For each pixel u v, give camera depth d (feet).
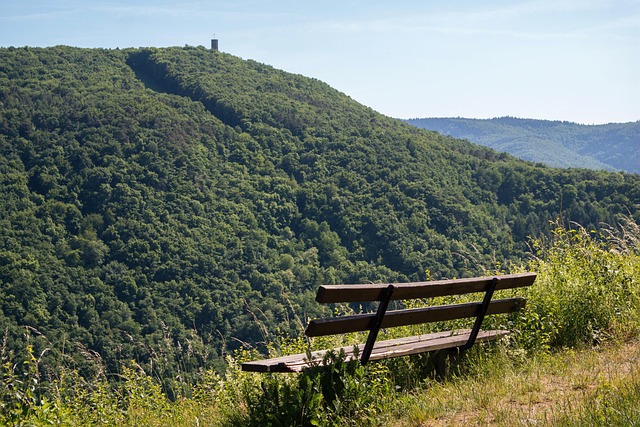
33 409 13.96
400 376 15.69
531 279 18.24
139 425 17.07
